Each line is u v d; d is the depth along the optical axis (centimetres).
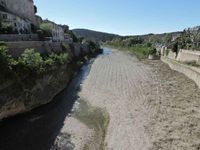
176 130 2922
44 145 2656
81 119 3362
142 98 4222
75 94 4531
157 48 14050
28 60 3822
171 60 9238
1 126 3034
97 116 3466
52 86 4309
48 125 3145
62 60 5303
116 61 9875
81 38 14975
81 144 2675
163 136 2758
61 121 3281
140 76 6356
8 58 3391
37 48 4941
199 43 9688
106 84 5275
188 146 2552
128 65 8644
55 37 8081
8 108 3166
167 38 17500
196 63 7362
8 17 5894
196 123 3155
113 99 4178
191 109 3703
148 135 2788
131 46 18500
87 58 10038
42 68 4025
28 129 3017
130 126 3030
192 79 5984
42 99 3847
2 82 3058
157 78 6153
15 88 3269
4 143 2672
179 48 9725
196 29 12231
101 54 13738
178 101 4106
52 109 3734
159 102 4000
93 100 4159
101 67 7794
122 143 2634
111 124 3116
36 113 3541
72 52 8038
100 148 2584
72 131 2986
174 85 5369
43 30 7481
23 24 6575
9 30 5269
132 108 3684
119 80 5706
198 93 4700
